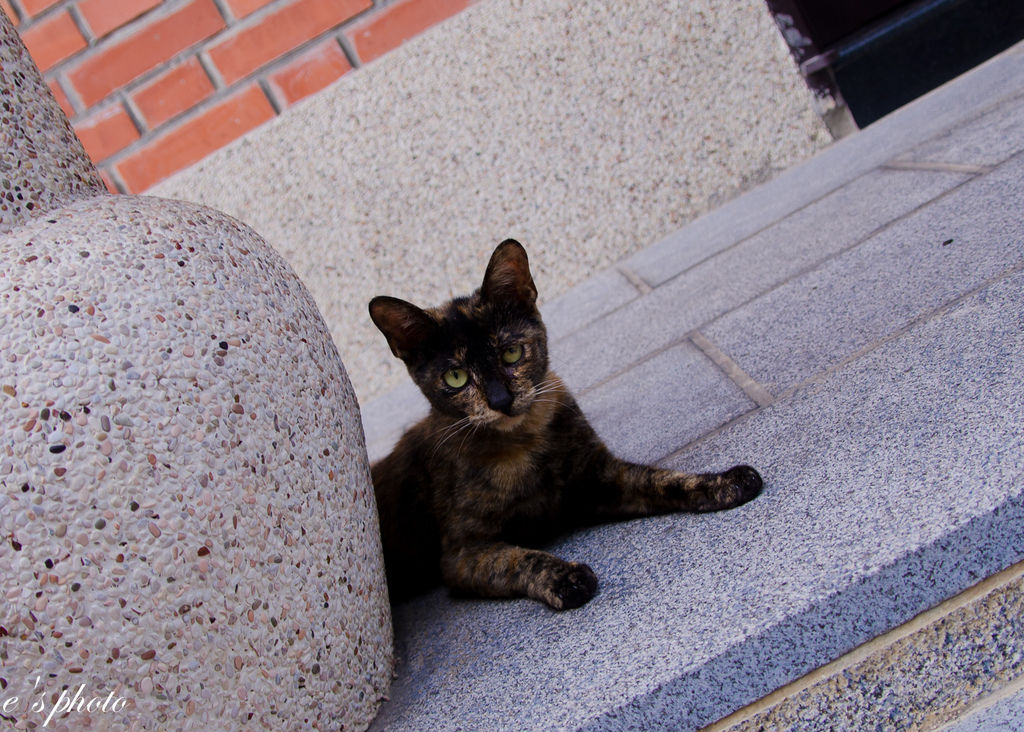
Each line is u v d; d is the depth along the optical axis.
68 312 0.73
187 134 1.57
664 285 1.45
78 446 0.70
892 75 1.64
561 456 1.06
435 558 1.11
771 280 1.30
